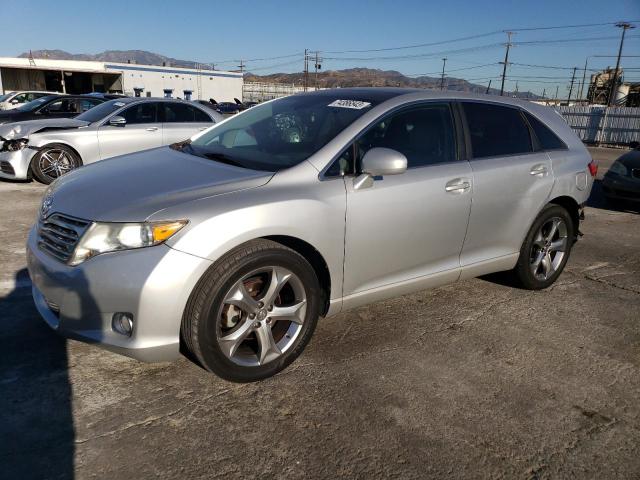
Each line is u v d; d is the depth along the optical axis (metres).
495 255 3.95
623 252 5.89
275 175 2.87
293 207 2.76
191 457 2.26
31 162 7.98
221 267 2.55
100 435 2.36
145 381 2.80
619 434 2.57
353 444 2.39
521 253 4.14
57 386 2.71
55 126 8.28
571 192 4.26
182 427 2.45
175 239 2.45
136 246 2.45
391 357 3.19
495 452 2.39
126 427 2.43
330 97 3.70
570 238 4.45
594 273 5.05
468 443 2.44
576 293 4.45
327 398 2.73
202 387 2.78
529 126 4.17
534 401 2.81
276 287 2.78
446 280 3.70
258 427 2.48
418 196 3.29
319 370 3.00
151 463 2.21
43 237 2.79
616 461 2.38
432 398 2.78
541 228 4.22
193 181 2.84
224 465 2.22
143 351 2.48
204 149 3.54
